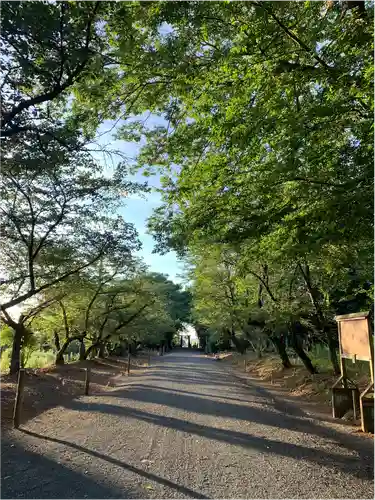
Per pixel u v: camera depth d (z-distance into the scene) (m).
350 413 10.25
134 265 23.44
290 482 5.41
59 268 17.58
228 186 8.09
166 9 6.63
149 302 29.69
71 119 8.52
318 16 6.62
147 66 7.42
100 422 9.23
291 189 6.94
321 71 5.96
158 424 9.11
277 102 6.16
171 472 5.77
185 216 9.14
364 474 5.75
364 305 14.18
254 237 7.54
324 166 6.69
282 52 6.69
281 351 22.06
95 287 23.19
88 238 16.73
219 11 6.83
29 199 13.94
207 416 10.23
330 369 17.81
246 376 23.53
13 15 5.57
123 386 17.41
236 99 7.26
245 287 19.80
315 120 5.89
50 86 6.95
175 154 9.11
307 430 8.77
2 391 12.88
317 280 15.46
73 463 6.09
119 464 6.08
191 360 43.00
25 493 4.90
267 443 7.56
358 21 5.58
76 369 23.17
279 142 6.12
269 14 6.21
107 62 7.21
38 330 26.75
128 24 6.81
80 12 6.03
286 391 16.39
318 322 16.75
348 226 5.19
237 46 7.00
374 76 5.17
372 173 5.26
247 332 27.55
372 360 8.77
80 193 14.41
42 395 13.37
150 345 69.94
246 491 5.07
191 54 7.62
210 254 18.25
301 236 6.10
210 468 5.98
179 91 7.82
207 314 31.25
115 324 31.22
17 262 16.94
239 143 6.55
